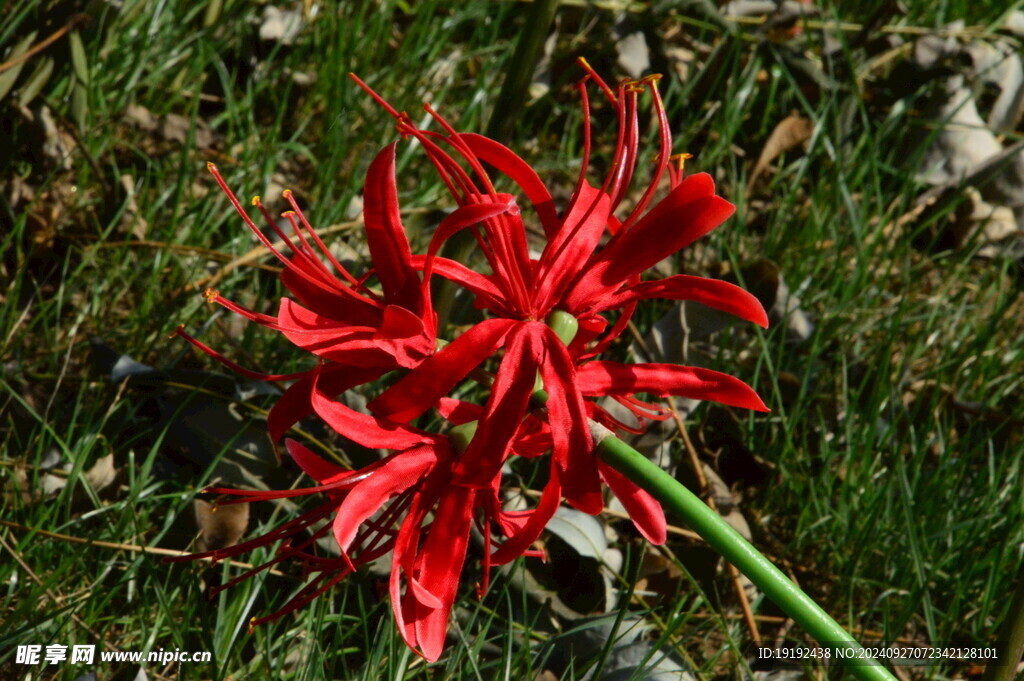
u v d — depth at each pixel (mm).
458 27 3373
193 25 3016
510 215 1240
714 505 2221
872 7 3621
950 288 2869
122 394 2162
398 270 1193
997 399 2625
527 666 1698
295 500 2037
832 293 2738
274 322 1189
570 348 1317
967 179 3139
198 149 2834
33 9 2463
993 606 2098
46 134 2578
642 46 3205
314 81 3061
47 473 1995
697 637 2012
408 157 2871
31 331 2324
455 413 1245
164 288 2459
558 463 1146
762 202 3119
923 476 2328
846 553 2197
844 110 3150
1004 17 3582
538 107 3174
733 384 1247
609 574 2039
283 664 1715
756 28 3305
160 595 1713
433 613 1192
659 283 1272
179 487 2064
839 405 2521
